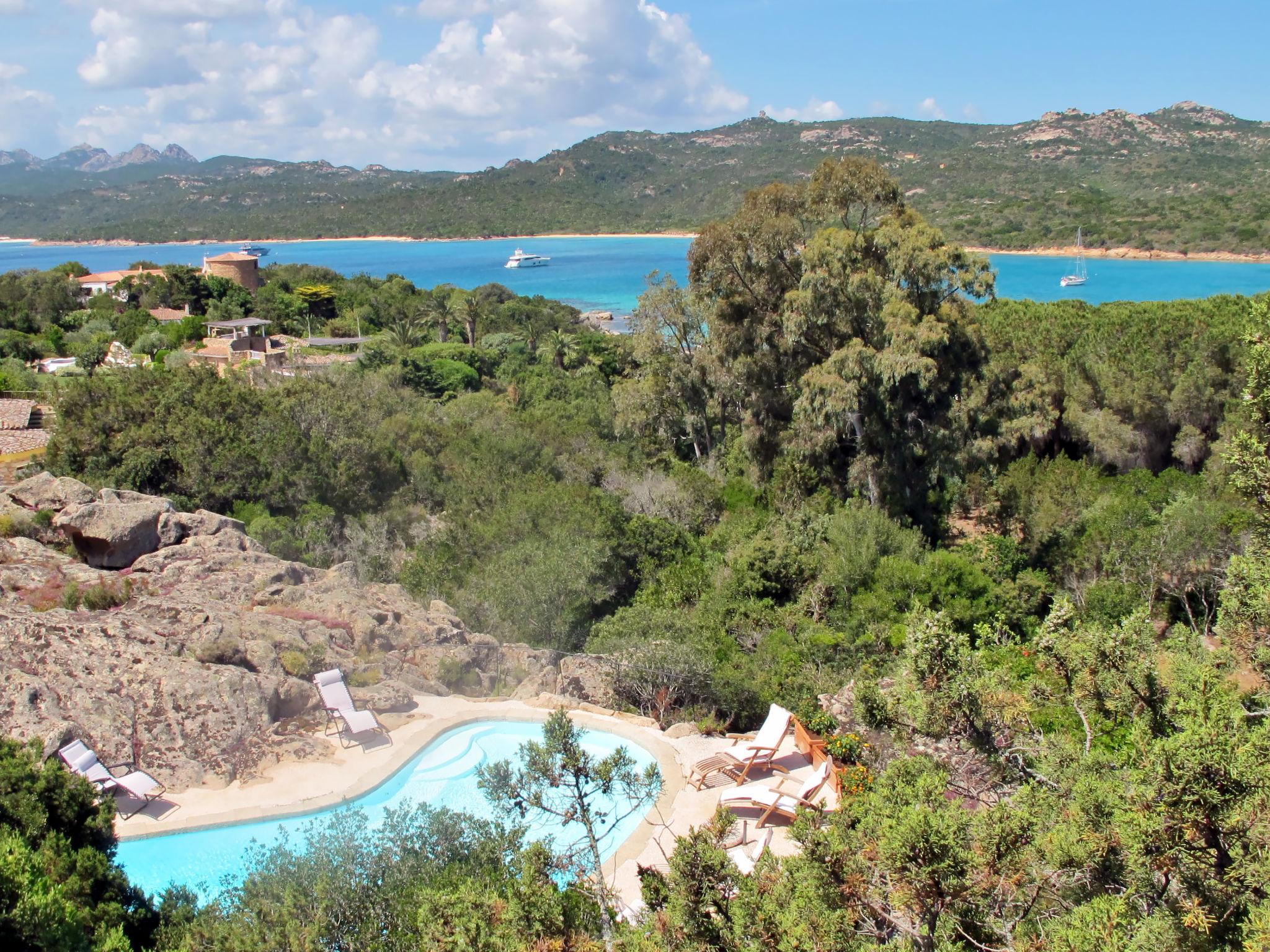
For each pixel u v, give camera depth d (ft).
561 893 29.94
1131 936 24.61
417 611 74.74
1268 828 23.32
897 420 133.69
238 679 53.72
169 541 76.59
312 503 105.50
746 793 44.65
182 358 228.22
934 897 25.25
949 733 36.42
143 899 34.17
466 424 156.04
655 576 104.63
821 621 89.04
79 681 51.83
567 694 64.64
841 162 151.02
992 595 90.43
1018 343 164.66
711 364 161.07
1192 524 89.81
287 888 30.81
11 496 82.74
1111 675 34.68
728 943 26.94
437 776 50.16
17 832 31.58
